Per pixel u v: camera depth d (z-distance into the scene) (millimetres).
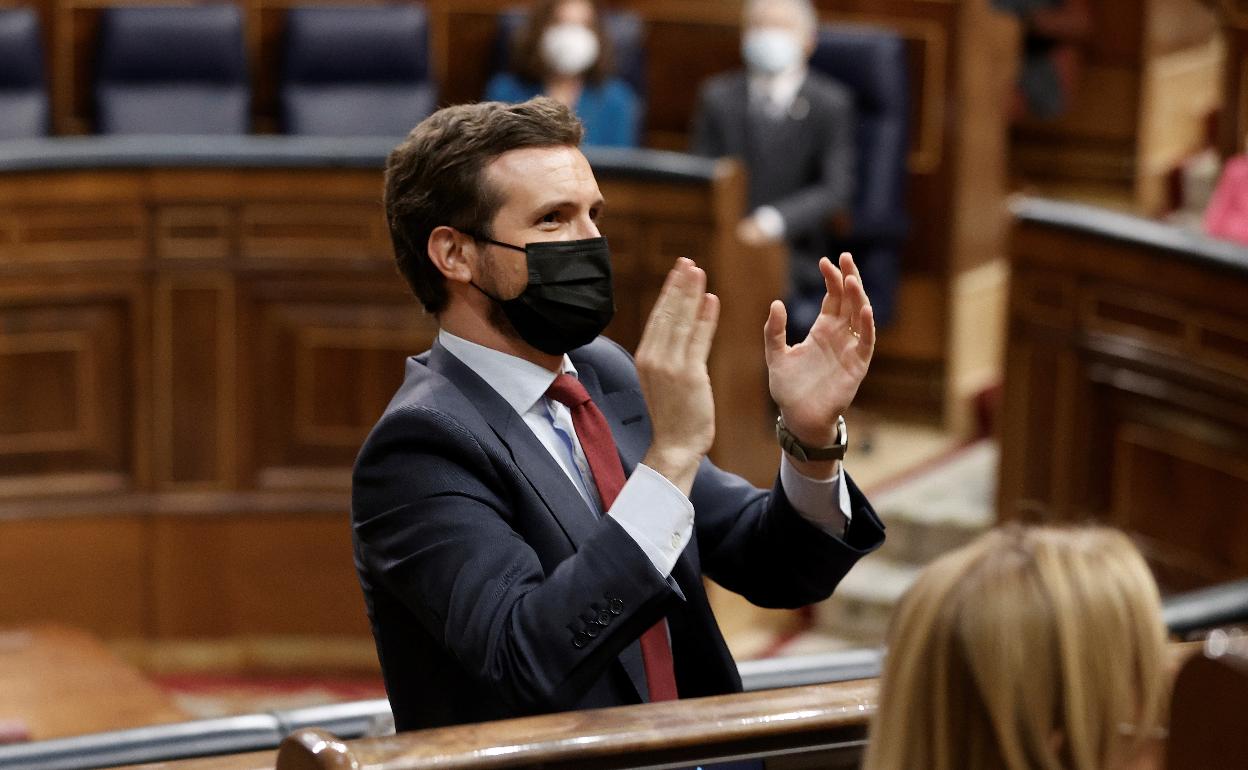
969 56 22859
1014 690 4090
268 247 18703
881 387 23891
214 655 19359
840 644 19172
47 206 18266
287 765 5180
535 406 6484
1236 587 10273
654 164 17719
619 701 6285
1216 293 16250
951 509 20047
